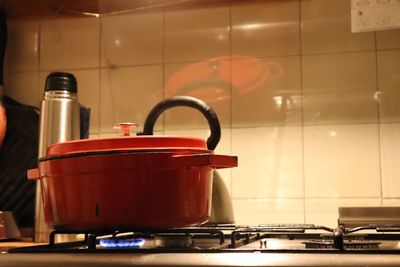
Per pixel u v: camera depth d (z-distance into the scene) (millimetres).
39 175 818
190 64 1437
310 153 1344
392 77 1331
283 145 1358
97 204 742
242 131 1383
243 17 1419
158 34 1465
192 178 756
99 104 1477
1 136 1258
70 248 750
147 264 642
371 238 952
